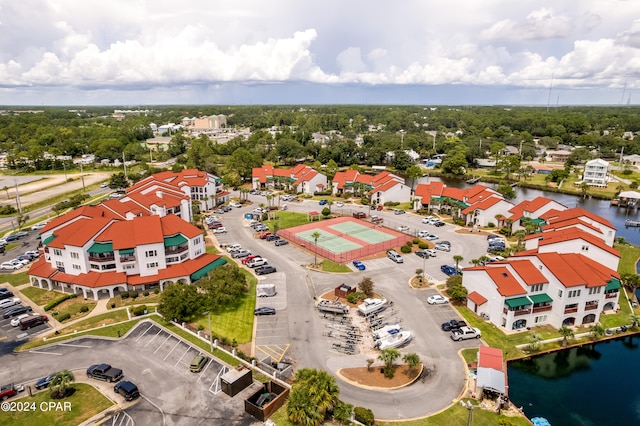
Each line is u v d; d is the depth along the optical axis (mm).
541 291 72688
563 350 66250
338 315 74562
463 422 50125
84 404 52000
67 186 186250
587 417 54000
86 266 82188
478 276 76562
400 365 61094
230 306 77812
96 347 64625
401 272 92938
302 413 46562
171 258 88062
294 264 97375
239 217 137500
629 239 125062
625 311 78500
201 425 48656
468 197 134375
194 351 63750
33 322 70812
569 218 104750
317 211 145250
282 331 69500
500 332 69875
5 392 52906
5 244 111375
